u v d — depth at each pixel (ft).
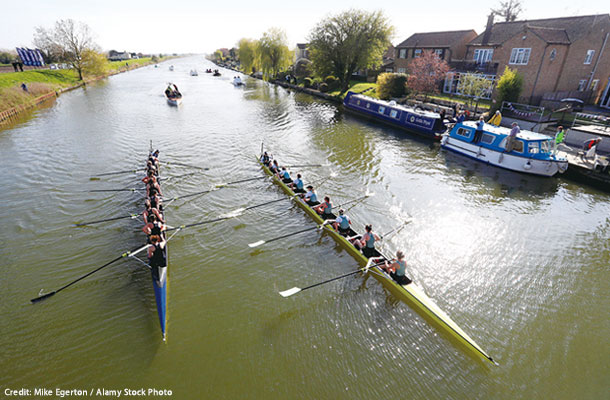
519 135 79.41
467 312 38.55
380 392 29.40
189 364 31.55
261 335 34.91
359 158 89.20
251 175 75.97
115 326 35.35
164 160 84.53
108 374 30.48
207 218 56.95
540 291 42.24
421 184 73.10
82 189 66.49
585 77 135.54
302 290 41.37
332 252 48.67
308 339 34.63
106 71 297.53
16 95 138.82
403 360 32.58
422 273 44.55
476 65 159.22
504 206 64.03
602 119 101.71
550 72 128.16
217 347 33.37
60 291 39.75
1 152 87.30
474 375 31.22
